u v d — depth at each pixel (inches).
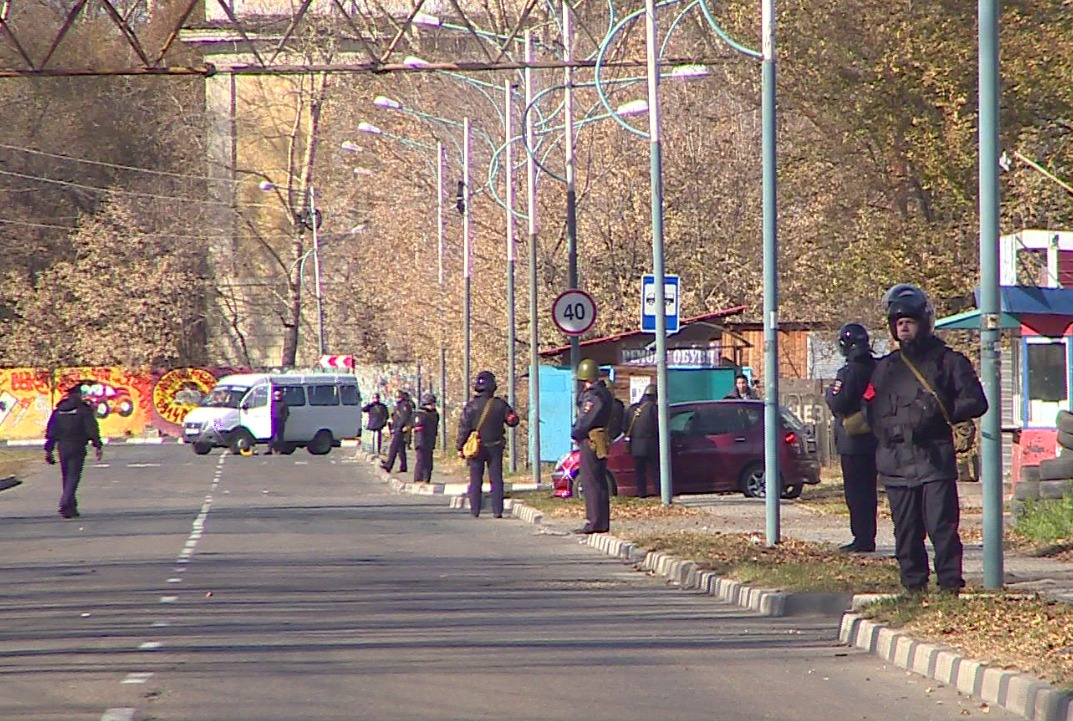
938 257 4153.5
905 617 1633.9
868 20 3833.7
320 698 1348.4
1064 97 3408.0
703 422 3919.8
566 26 4468.5
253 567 2546.8
